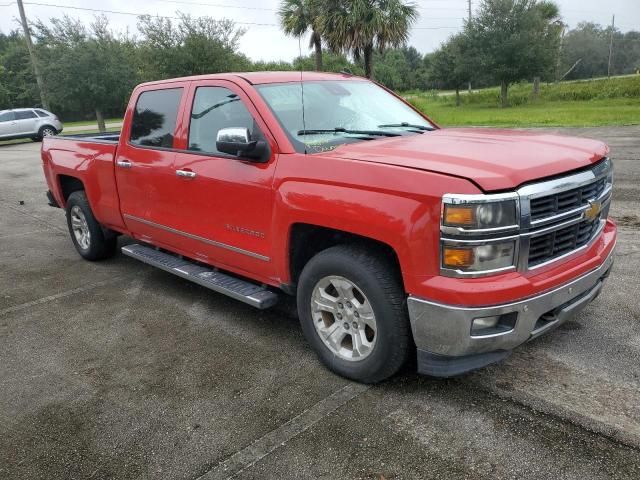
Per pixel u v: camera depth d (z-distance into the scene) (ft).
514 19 136.26
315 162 11.02
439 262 9.30
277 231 11.83
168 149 15.06
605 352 11.98
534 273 9.64
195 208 14.24
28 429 10.46
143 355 13.19
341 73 16.01
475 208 8.83
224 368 12.34
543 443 9.20
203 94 14.21
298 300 11.97
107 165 17.58
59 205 21.83
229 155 13.06
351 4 71.87
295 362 12.42
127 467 9.26
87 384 11.98
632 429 9.42
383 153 10.80
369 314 10.67
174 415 10.64
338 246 11.02
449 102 163.22
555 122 67.87
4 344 14.15
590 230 11.09
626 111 83.41
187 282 18.22
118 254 21.83
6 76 175.42
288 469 8.96
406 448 9.29
